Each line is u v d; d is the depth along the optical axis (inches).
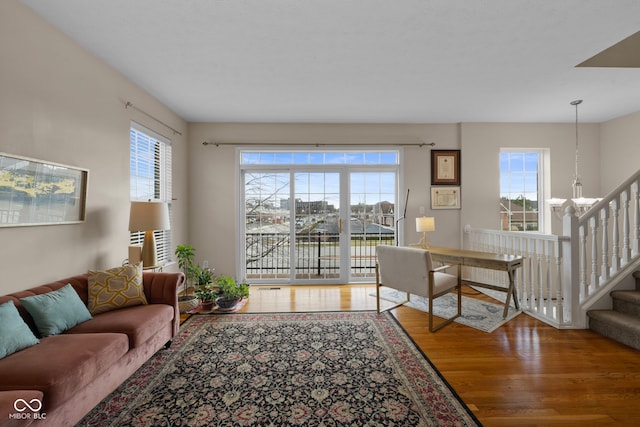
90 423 63.8
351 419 65.2
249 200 186.7
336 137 182.5
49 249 84.2
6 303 63.7
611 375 80.9
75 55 93.7
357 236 187.8
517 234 137.1
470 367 85.7
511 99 145.6
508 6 79.1
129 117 122.0
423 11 81.0
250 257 187.2
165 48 98.9
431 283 111.3
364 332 110.6
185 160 176.2
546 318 118.3
